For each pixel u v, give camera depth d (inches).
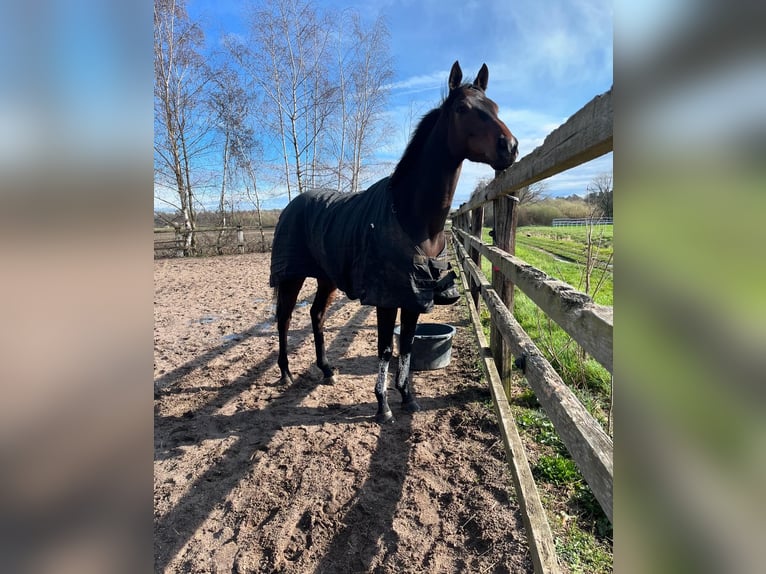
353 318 213.0
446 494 80.0
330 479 85.9
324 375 134.7
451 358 150.3
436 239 99.8
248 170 669.9
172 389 131.2
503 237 104.8
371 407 115.9
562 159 50.6
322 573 64.9
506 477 83.1
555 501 76.1
